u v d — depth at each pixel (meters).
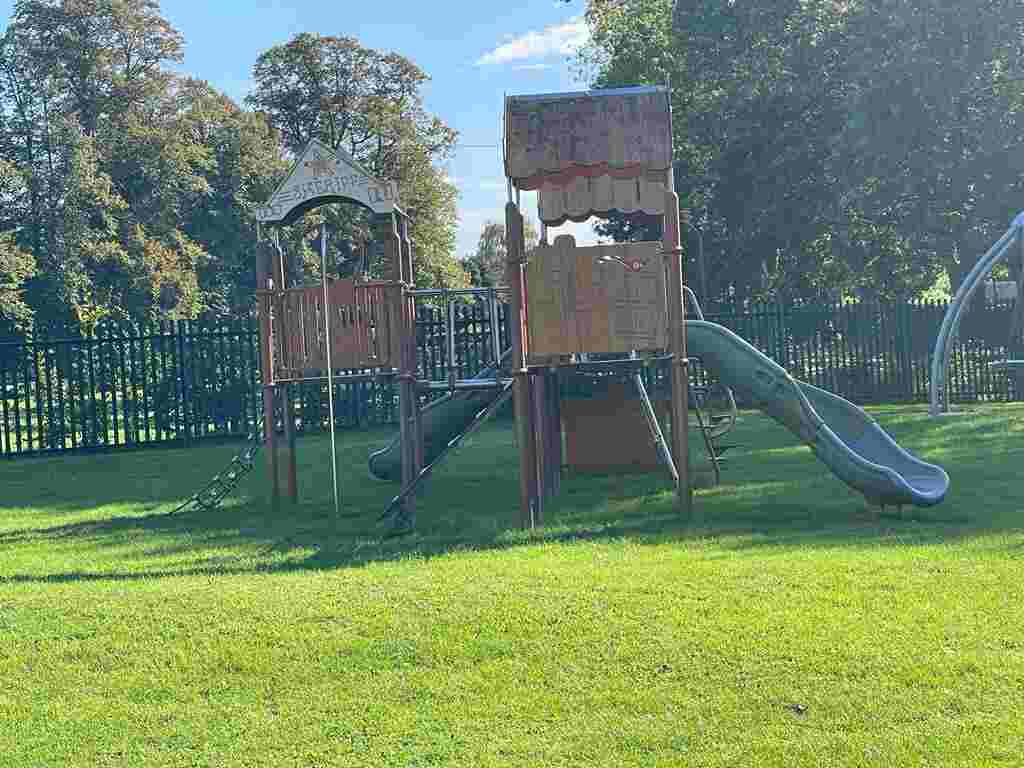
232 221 62.78
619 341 11.77
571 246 11.77
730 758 5.33
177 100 65.75
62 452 24.05
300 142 64.00
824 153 35.50
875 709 5.77
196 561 10.38
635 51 39.56
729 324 27.86
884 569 8.38
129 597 8.38
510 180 11.63
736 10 37.25
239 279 64.00
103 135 60.38
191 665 6.96
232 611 7.85
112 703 6.50
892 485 11.27
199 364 25.92
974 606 7.28
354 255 58.91
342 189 12.84
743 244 39.19
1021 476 13.77
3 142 56.47
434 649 6.98
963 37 29.86
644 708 5.98
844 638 6.75
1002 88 30.33
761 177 37.03
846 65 32.88
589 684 6.34
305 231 55.91
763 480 14.39
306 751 5.74
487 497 14.34
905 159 31.53
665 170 11.62
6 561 10.88
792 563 8.70
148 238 58.03
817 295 40.06
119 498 16.14
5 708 6.50
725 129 37.19
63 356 31.00
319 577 8.93
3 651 7.34
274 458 14.02
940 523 10.68
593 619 7.32
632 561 9.12
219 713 6.29
